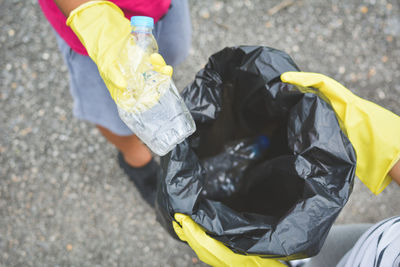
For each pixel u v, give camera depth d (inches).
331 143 27.9
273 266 29.6
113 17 31.2
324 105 28.7
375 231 28.2
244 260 28.9
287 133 30.8
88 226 57.5
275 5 66.0
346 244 34.9
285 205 33.4
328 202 26.7
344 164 27.7
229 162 42.2
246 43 64.6
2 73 62.1
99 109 41.8
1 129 60.4
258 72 31.9
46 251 56.5
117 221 57.8
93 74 37.3
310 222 26.3
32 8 64.2
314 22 65.7
